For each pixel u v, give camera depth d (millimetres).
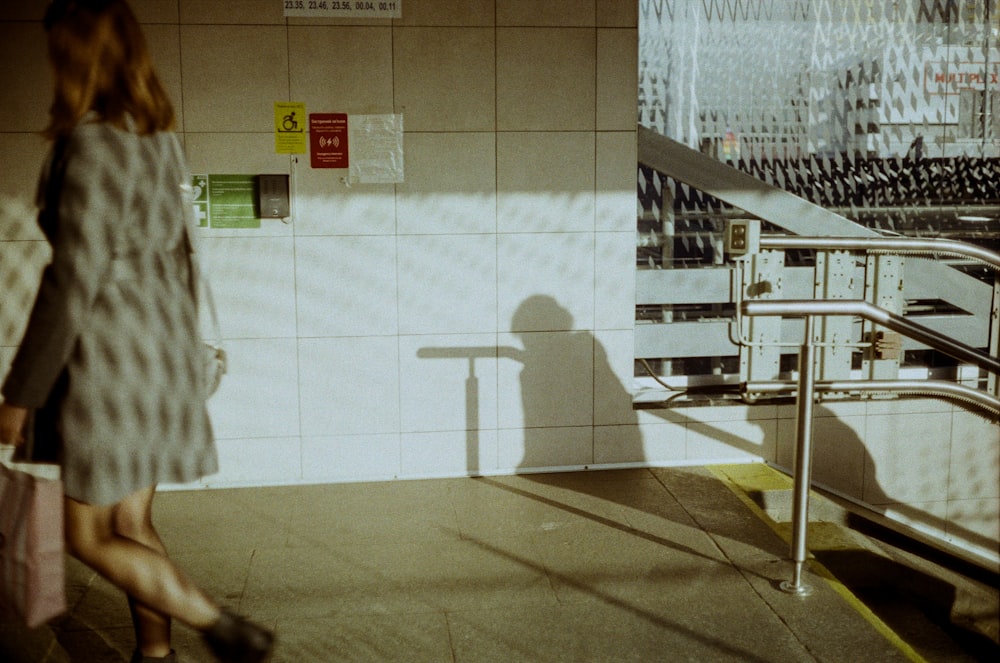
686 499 3834
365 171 3904
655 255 4805
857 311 2760
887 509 4512
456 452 4156
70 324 1837
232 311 3934
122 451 1939
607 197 4055
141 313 1963
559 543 3361
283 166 3859
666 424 4258
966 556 3396
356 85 3850
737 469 4234
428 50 3861
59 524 1933
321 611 2807
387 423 4098
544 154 3988
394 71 3857
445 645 2588
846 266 4121
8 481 1955
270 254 3916
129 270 1960
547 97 3949
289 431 4047
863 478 4457
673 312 4883
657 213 4766
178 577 2084
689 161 4320
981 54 4914
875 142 4945
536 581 3027
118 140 1907
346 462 4102
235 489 3992
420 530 3498
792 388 3955
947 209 5059
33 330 1838
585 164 4016
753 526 3539
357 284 3982
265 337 3971
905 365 4949
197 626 2098
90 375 1908
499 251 4031
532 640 2619
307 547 3336
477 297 4055
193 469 2088
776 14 4742
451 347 4078
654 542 3371
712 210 4797
